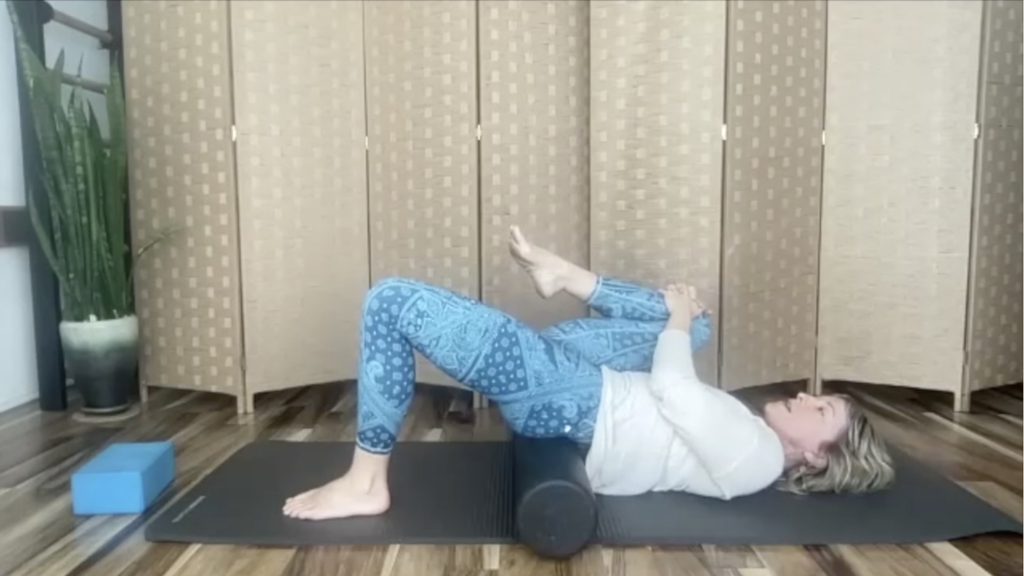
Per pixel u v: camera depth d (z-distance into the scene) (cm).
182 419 295
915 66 304
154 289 316
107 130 349
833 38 315
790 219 313
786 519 193
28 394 314
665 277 303
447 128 309
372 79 322
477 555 178
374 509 195
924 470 229
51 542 185
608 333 215
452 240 313
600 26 303
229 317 303
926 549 180
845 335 323
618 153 305
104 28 351
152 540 184
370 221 329
